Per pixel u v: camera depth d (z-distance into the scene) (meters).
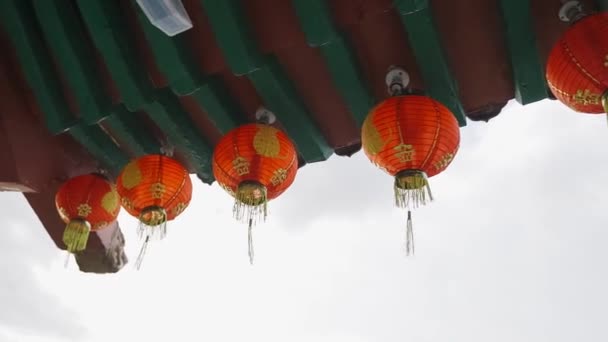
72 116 5.15
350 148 5.60
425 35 4.44
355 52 4.84
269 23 4.54
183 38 4.68
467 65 4.84
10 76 5.12
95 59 5.00
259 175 4.66
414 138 4.23
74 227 5.29
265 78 4.88
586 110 4.04
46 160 5.45
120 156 5.73
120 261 6.39
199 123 5.50
